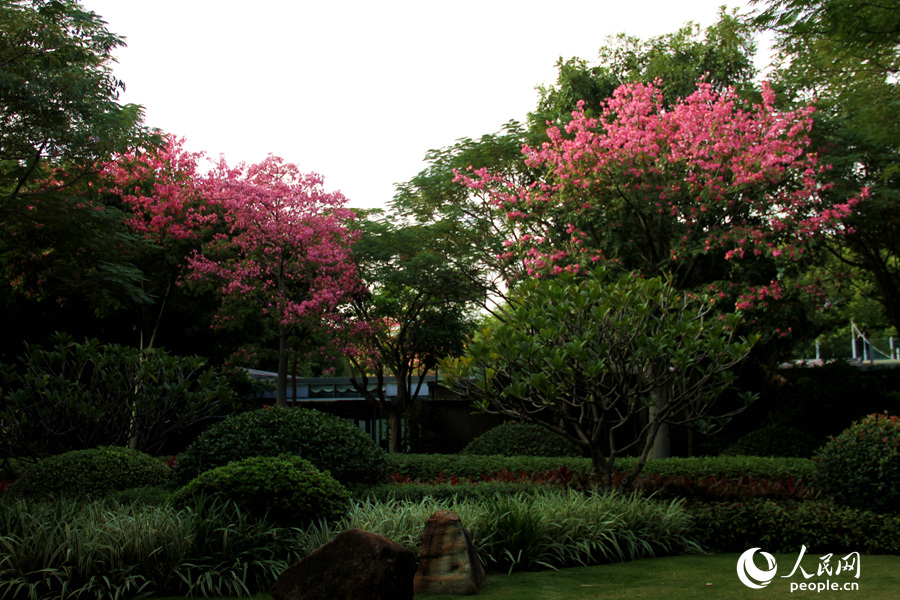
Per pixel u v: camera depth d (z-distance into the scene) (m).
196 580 5.20
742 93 15.70
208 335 20.88
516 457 12.05
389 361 21.92
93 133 11.98
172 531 5.39
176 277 18.67
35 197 12.89
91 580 4.83
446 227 18.97
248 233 17.64
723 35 16.31
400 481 10.16
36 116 11.45
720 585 5.42
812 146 14.76
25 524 5.40
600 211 14.77
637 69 18.67
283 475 6.11
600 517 6.84
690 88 16.72
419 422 21.92
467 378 8.15
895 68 11.82
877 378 18.48
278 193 17.45
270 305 17.59
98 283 14.46
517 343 7.62
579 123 14.44
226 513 5.79
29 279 15.69
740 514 7.38
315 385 27.33
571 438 8.27
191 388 19.69
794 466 10.56
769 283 14.91
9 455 10.17
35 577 4.87
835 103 14.66
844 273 17.11
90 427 10.67
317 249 17.70
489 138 17.39
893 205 14.29
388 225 19.62
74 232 13.64
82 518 5.68
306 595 4.61
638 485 8.46
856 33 9.33
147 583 5.03
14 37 10.93
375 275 19.33
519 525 6.23
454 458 11.86
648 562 6.47
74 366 10.62
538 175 17.81
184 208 17.91
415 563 4.84
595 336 7.80
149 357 10.81
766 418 18.22
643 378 8.12
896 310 17.14
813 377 18.17
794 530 7.14
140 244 15.57
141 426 10.70
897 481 7.84
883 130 12.51
